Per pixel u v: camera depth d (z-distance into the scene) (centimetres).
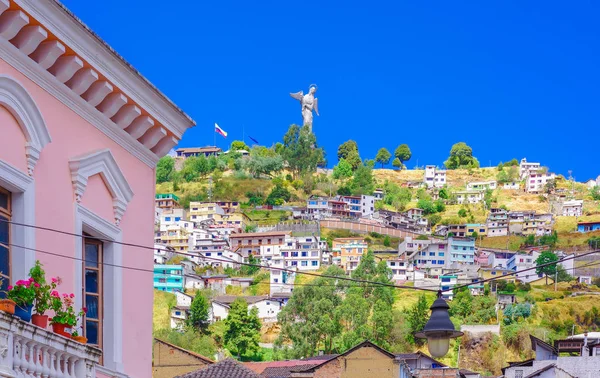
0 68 1786
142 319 2269
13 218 1842
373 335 16388
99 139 2125
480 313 19225
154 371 7762
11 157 1822
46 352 1711
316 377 7825
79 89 2005
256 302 19038
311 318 16312
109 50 2031
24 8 1778
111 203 2173
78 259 2008
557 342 10188
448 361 16812
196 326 17412
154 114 2269
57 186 1958
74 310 1978
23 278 1822
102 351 2045
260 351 17038
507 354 17250
